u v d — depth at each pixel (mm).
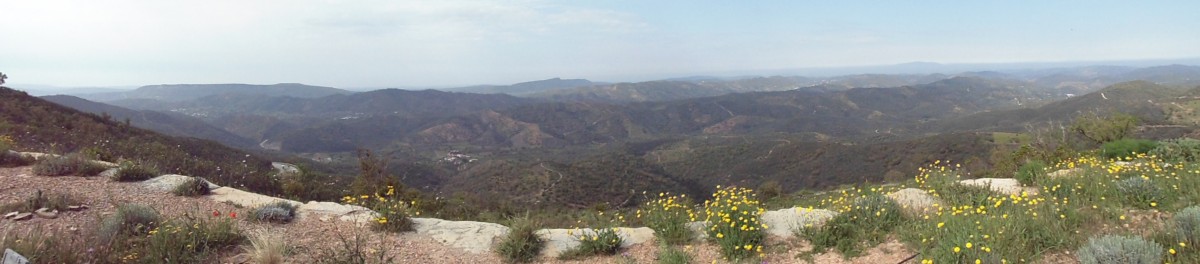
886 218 5500
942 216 5062
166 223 5172
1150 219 4688
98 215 5367
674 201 6824
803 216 6090
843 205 6156
